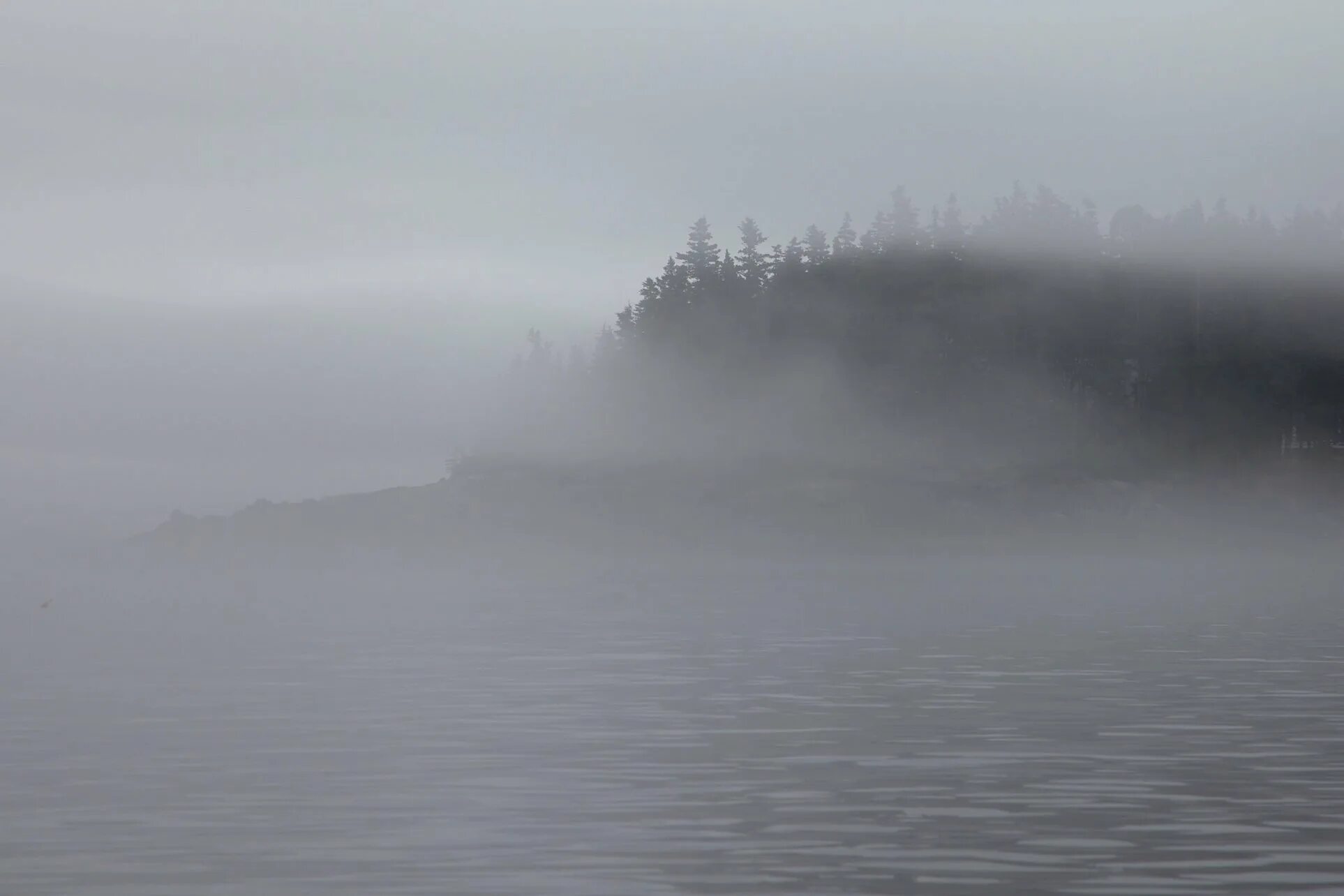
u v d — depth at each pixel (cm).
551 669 8106
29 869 3488
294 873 3434
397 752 5119
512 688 7112
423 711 6231
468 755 5062
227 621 12756
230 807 4169
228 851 3644
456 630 11281
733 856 3594
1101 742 5331
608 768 4784
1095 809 4122
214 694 6925
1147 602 15025
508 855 3603
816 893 3272
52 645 10062
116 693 6981
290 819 4000
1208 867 3481
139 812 4106
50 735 5566
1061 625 11581
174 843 3731
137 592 19100
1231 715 6091
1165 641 9894
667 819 3997
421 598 16600
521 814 4056
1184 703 6488
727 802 4216
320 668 8200
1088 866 3491
